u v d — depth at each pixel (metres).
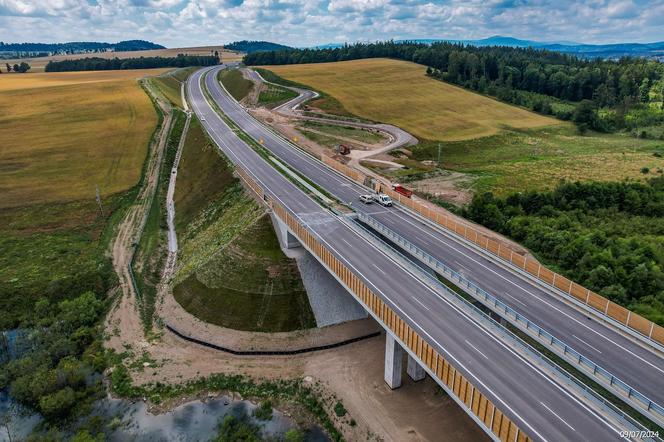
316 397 42.50
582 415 28.11
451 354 33.31
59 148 106.75
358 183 78.19
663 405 30.03
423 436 37.28
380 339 49.75
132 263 65.69
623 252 55.62
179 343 50.09
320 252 47.69
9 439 38.47
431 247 54.00
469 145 117.75
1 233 72.94
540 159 108.69
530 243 62.03
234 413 41.47
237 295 53.25
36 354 46.91
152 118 126.38
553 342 33.50
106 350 49.06
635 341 36.75
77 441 36.69
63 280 59.44
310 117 131.38
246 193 72.50
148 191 90.44
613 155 113.31
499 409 26.84
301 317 51.19
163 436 38.97
